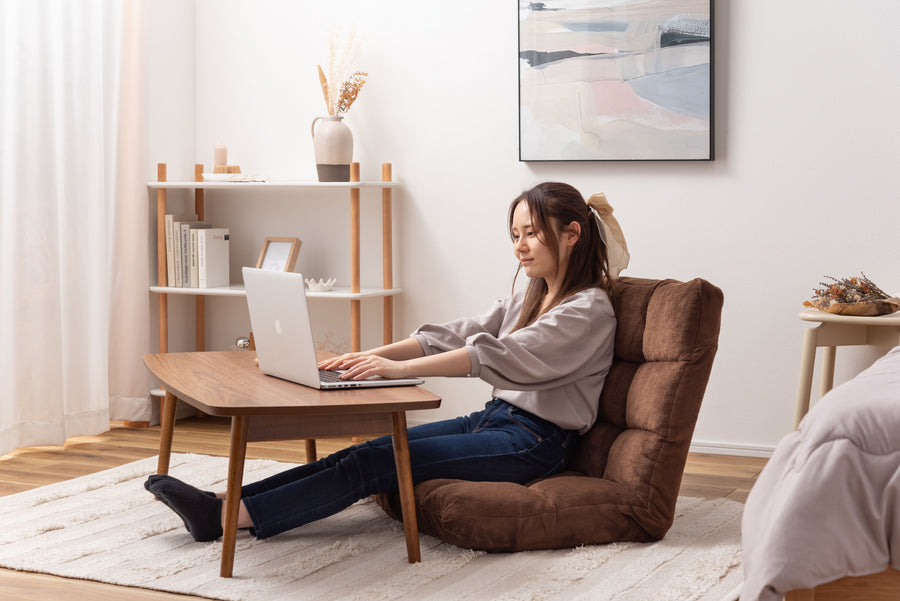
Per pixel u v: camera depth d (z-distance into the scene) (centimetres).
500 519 208
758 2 311
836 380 311
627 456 221
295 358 206
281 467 295
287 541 221
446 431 242
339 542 217
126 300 366
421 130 360
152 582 194
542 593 185
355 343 347
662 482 215
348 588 189
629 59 324
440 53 355
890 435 132
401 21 360
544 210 230
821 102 307
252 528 214
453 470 219
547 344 220
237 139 390
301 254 383
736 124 316
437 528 212
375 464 212
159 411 378
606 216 239
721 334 322
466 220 355
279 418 196
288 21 379
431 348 239
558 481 220
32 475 292
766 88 312
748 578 133
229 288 366
